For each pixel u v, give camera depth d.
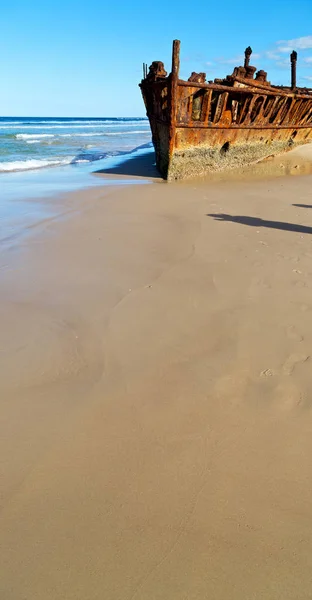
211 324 2.80
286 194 7.61
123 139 27.22
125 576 1.27
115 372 2.30
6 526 1.43
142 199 6.87
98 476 1.64
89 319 2.87
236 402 2.05
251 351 2.49
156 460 1.72
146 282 3.47
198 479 1.62
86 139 26.20
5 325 2.79
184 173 9.52
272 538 1.39
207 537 1.39
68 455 1.75
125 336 2.65
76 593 1.23
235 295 3.23
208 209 6.15
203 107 8.81
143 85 11.38
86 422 1.94
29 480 1.62
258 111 9.79
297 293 3.27
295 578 1.27
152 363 2.38
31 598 1.22
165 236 4.74
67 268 3.79
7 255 4.12
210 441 1.81
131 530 1.42
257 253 4.16
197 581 1.26
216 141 9.63
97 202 6.56
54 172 10.69
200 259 3.99
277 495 1.55
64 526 1.43
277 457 1.72
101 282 3.47
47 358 2.43
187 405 2.04
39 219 5.47
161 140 10.19
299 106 10.74
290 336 2.65
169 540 1.38
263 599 1.22
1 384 2.20
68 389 2.17
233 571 1.29
